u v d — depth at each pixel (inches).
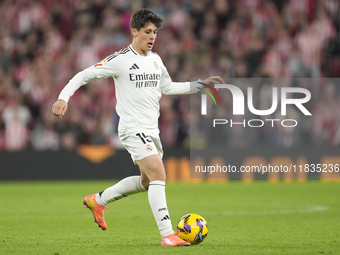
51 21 2763.3
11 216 1126.4
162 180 720.3
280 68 2576.3
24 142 2375.7
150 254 631.8
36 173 2172.7
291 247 711.1
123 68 735.7
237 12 2731.3
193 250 665.6
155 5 2748.5
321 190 1787.6
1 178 2166.6
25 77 2551.7
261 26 2684.5
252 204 1378.0
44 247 705.6
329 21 2719.0
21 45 2706.7
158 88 758.5
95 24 2748.5
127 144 741.3
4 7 2783.0
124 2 2775.6
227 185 2027.6
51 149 2313.0
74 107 2383.1
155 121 754.8
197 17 2731.3
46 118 2369.6
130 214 1173.7
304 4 2723.9
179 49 2623.0
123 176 2186.3
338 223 1009.5
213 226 968.9
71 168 2181.3
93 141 2358.5
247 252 656.4
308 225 979.3
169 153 2208.4
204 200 1485.0
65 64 2608.3
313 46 2647.6
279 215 1143.0
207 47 2657.5
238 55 2593.5
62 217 1108.5
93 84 2463.1
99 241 773.9
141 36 736.3
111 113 2386.8
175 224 1011.3
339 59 2650.1
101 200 802.2
